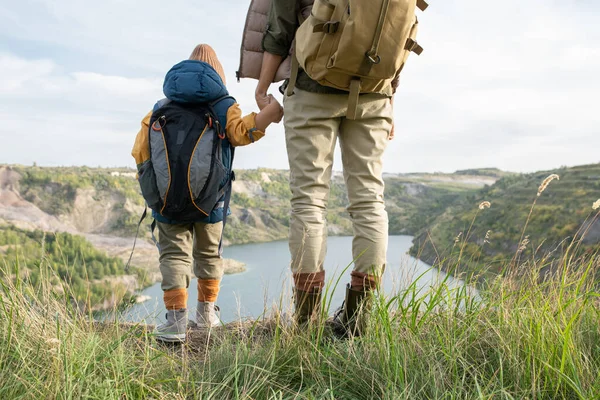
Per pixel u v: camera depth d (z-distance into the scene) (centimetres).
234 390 148
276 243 15738
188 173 203
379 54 161
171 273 217
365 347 167
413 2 160
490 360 160
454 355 154
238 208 18950
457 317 185
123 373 146
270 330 214
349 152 190
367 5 155
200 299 242
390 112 192
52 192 16775
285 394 149
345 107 180
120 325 194
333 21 161
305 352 166
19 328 159
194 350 208
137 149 218
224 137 216
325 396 144
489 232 212
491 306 186
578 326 173
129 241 13475
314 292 183
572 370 136
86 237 13338
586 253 195
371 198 187
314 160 182
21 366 142
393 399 132
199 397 139
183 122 209
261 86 200
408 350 160
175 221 217
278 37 186
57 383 129
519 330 163
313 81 178
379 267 184
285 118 189
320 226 183
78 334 166
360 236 184
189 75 212
